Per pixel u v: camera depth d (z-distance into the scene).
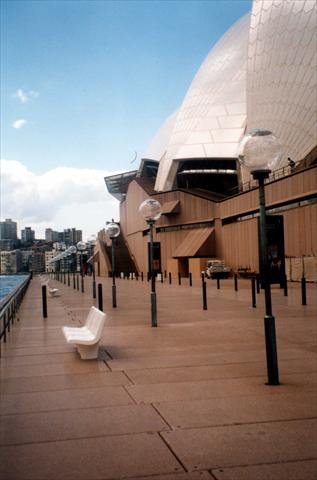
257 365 8.57
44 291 17.20
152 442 4.96
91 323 10.36
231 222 57.06
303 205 39.59
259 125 51.66
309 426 5.35
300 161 44.66
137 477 4.17
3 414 5.97
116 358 9.39
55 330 13.68
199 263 56.97
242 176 58.09
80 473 4.27
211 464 4.40
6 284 153.12
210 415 5.79
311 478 4.09
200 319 15.52
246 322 14.58
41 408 6.20
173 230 67.50
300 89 44.78
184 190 65.12
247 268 50.41
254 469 4.29
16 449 4.83
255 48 50.53
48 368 8.59
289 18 45.09
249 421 5.55
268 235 28.48
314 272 36.66
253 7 50.25
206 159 67.38
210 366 8.53
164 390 6.96
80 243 44.06
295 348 10.13
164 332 12.77
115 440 5.03
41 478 4.18
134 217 83.69
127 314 17.42
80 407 6.21
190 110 73.00
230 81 71.31
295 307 18.44
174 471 4.27
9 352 10.23
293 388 6.96
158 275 47.88
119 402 6.41
